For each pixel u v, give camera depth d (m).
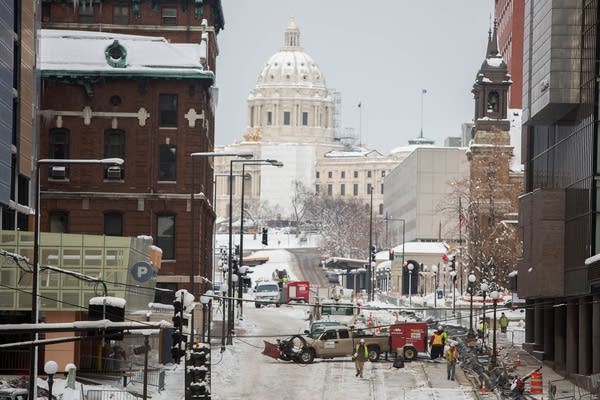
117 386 142.00
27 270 139.38
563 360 180.12
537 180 196.75
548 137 188.88
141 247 171.75
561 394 148.25
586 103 165.88
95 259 158.38
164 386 148.12
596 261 155.25
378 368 179.50
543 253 175.62
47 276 156.00
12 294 155.00
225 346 199.00
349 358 191.12
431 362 185.88
